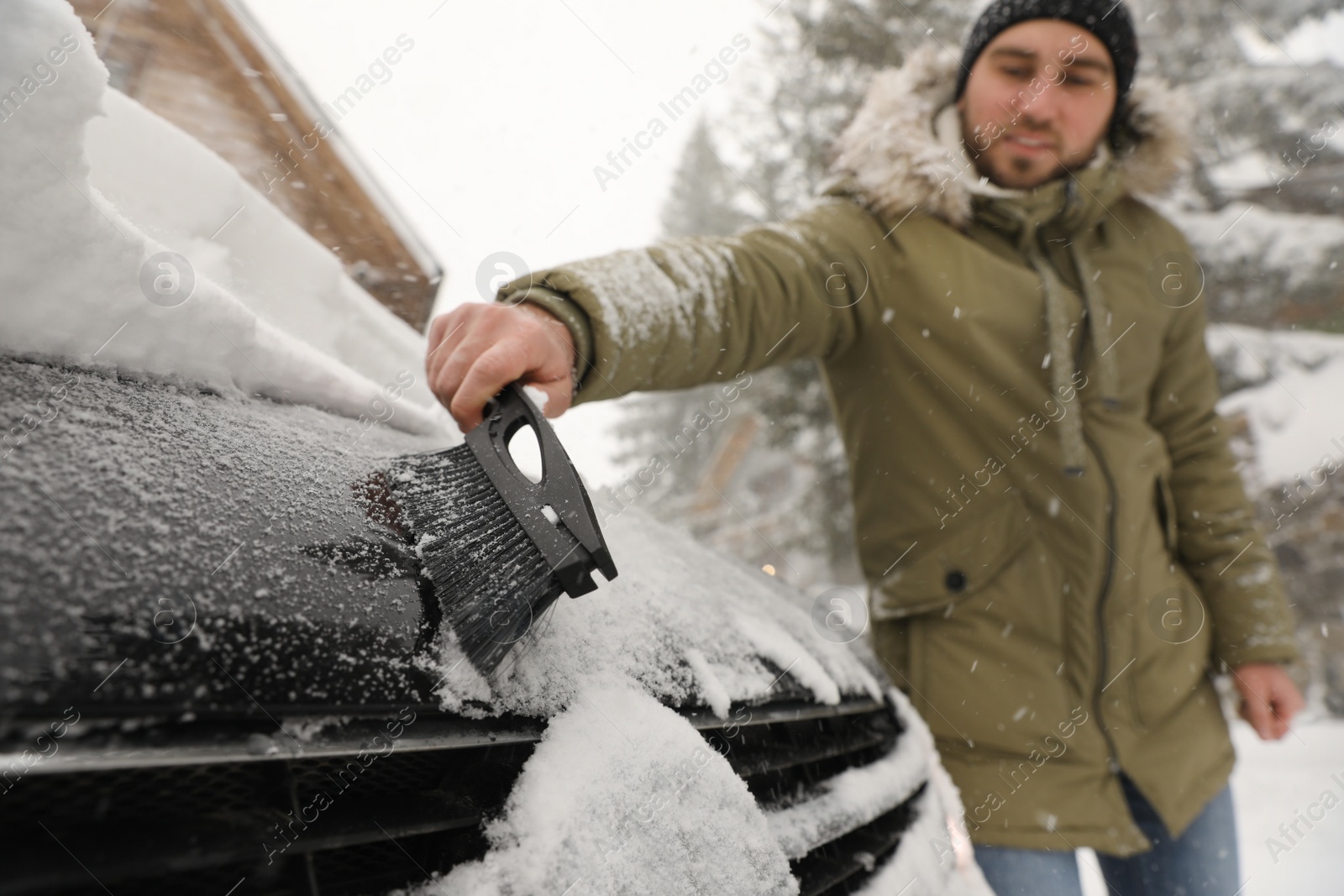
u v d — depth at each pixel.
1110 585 1.23
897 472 1.36
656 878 0.44
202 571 0.36
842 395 1.45
